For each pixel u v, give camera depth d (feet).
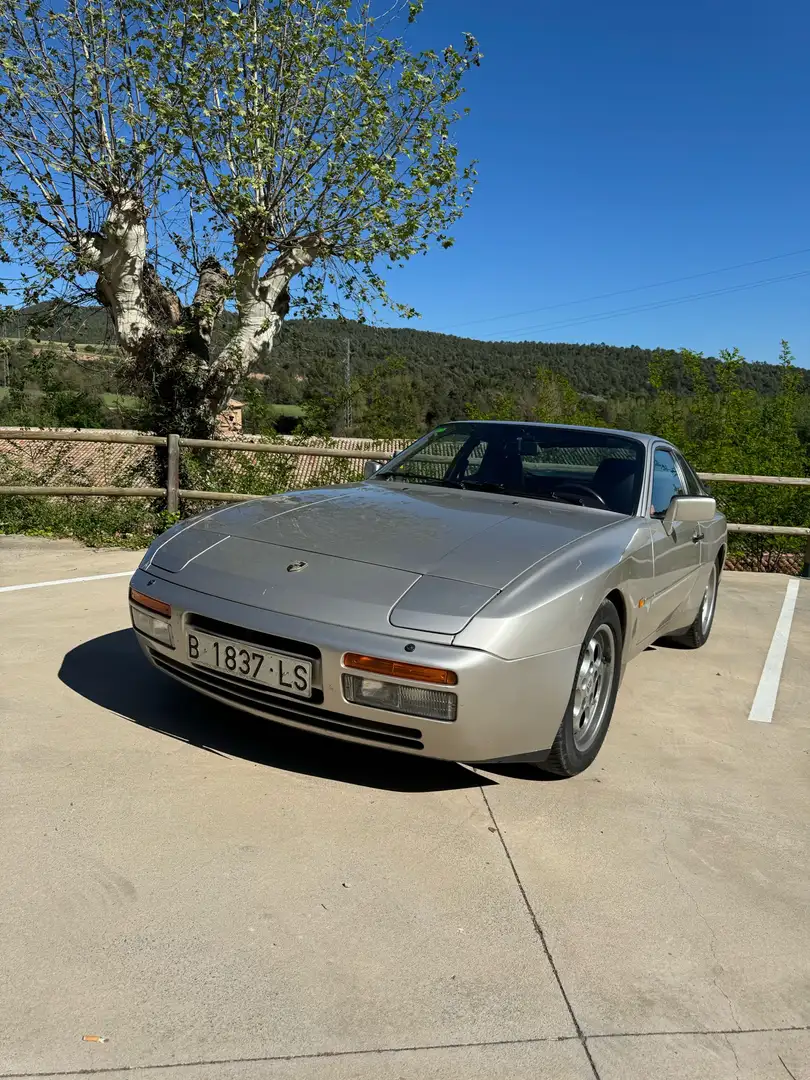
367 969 5.95
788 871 7.87
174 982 5.63
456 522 10.14
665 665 14.92
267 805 8.14
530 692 8.09
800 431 55.16
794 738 11.56
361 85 33.47
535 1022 5.57
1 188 32.96
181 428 37.76
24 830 7.36
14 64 31.99
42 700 10.37
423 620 7.86
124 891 6.59
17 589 16.38
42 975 5.59
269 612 8.24
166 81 33.19
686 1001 5.91
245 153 33.58
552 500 11.93
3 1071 4.77
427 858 7.48
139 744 9.28
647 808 8.94
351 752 9.52
